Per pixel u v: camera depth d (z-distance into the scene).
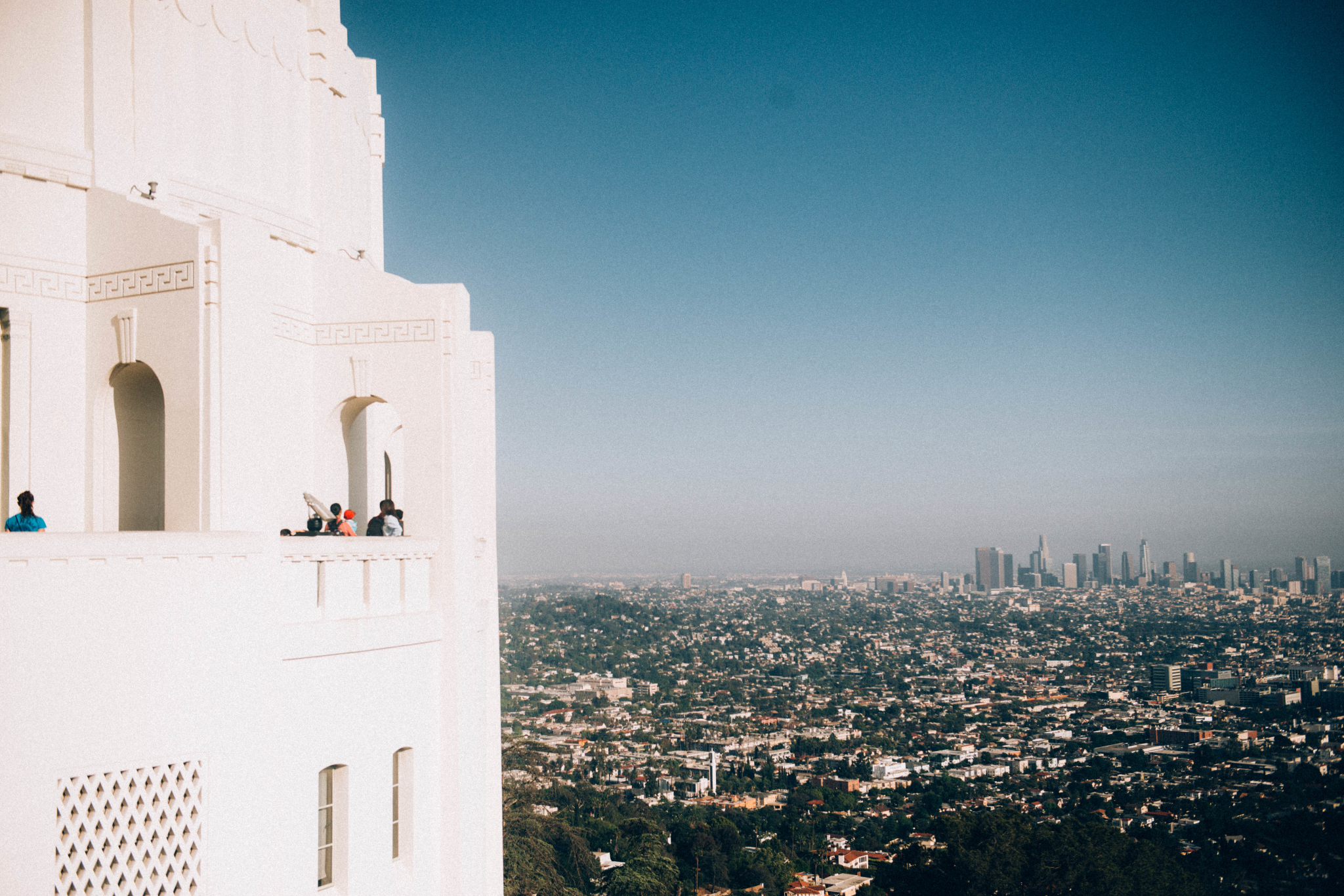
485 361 24.33
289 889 14.50
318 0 21.91
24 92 16.47
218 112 19.27
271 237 19.94
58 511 16.41
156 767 12.73
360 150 24.66
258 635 13.67
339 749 15.40
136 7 17.70
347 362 19.25
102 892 12.29
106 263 16.61
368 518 21.66
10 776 11.66
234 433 15.55
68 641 12.12
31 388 16.19
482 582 23.66
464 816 17.66
